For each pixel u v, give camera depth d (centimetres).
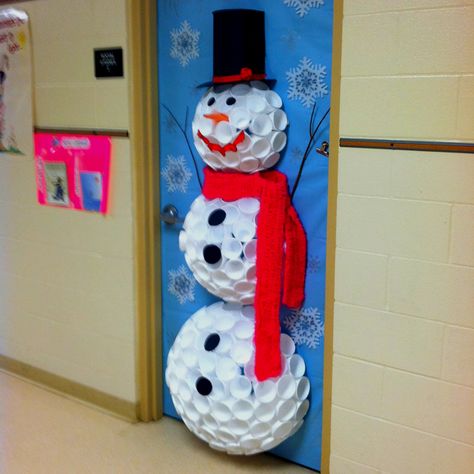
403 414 185
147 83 229
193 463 226
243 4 206
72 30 242
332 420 200
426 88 165
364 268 184
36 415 260
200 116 203
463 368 173
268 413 203
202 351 210
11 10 260
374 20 170
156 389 254
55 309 275
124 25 227
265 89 201
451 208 168
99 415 260
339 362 195
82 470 221
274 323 201
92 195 250
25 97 265
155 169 237
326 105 194
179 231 238
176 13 222
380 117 173
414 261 176
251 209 199
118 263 248
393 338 183
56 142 258
